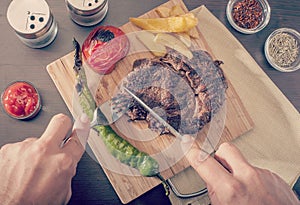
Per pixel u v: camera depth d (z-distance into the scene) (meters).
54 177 0.45
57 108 0.58
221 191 0.46
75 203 0.57
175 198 0.57
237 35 0.61
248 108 0.60
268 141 0.60
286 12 0.62
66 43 0.59
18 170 0.45
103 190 0.58
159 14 0.59
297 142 0.60
